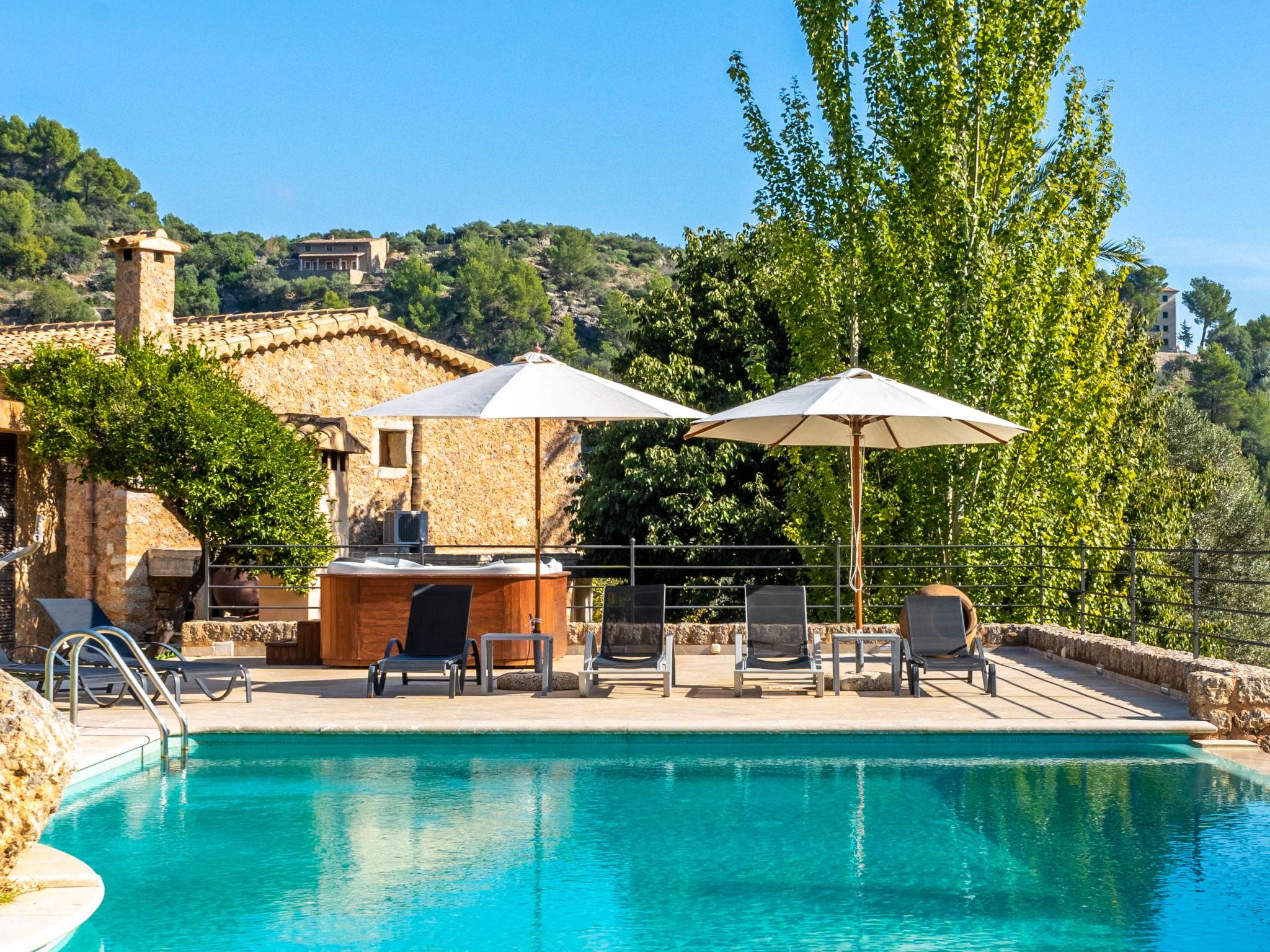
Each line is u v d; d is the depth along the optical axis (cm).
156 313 2073
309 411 2384
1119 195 1677
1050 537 1720
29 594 1825
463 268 12769
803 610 1123
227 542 1644
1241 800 729
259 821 686
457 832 661
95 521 1906
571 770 830
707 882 566
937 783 782
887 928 498
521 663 1254
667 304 2477
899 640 1066
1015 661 1340
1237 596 2989
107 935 493
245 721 920
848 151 1741
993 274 1638
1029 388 1662
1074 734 885
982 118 1683
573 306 13538
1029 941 480
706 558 2269
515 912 522
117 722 919
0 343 2145
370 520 2548
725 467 2261
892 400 1048
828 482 1780
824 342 1783
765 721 905
